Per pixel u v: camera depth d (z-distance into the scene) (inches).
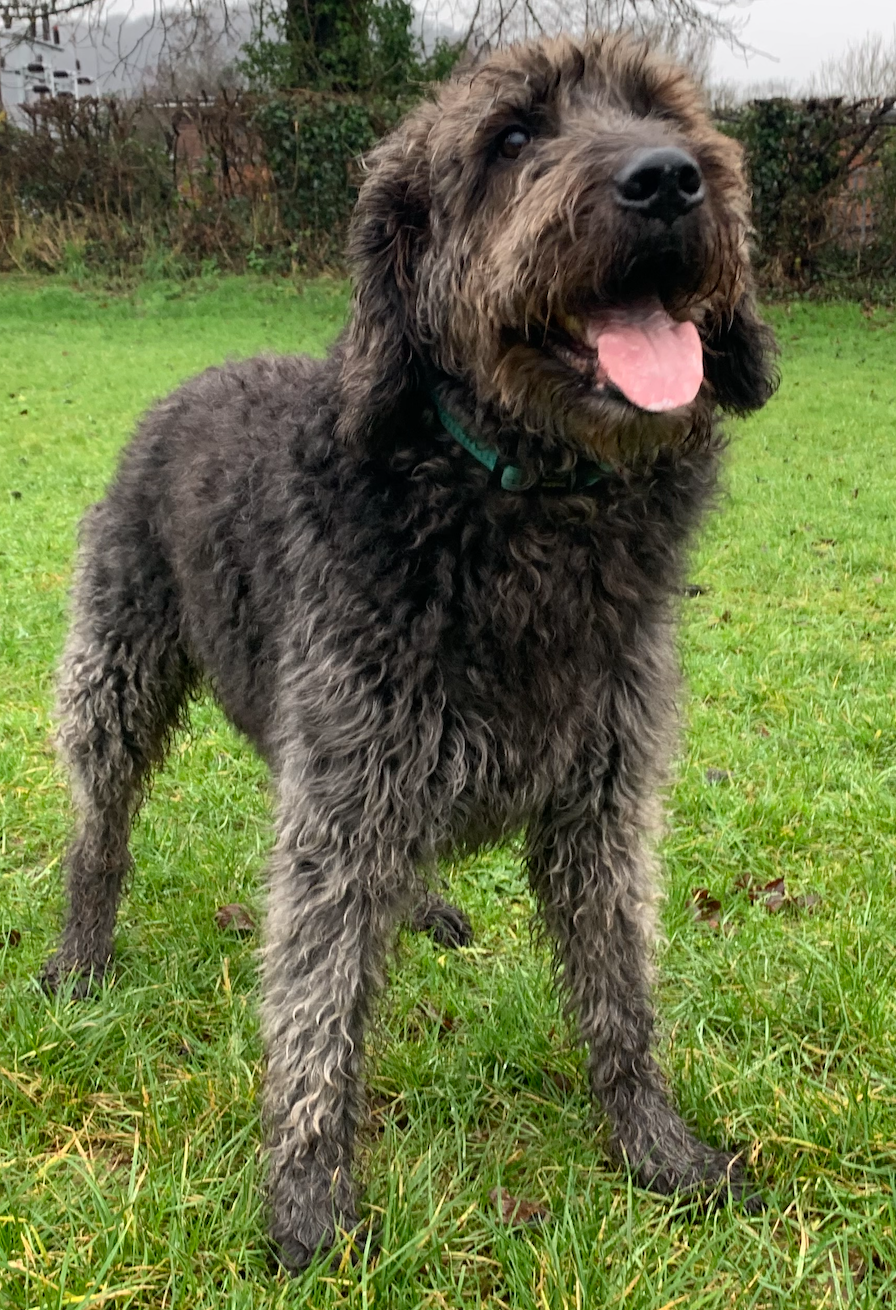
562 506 26.7
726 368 30.8
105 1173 29.6
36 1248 26.2
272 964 28.5
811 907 41.2
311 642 27.9
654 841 32.1
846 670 62.6
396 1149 30.5
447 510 26.3
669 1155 30.4
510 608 26.5
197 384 40.1
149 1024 35.4
